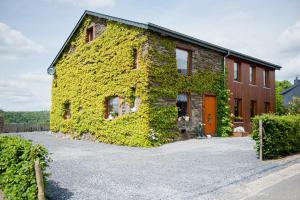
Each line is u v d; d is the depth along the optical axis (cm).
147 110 1577
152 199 691
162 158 1183
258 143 1155
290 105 3203
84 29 2106
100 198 701
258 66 2514
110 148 1534
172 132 1700
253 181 831
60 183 827
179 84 1772
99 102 1891
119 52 1767
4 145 719
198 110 1895
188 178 868
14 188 638
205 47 1956
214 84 2033
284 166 1028
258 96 2475
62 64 2359
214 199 683
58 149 1508
